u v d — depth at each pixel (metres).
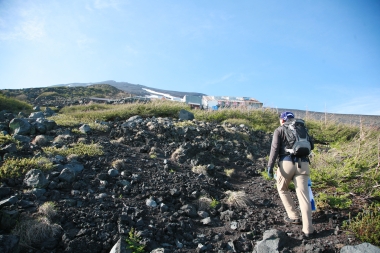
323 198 4.77
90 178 5.00
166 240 3.71
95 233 3.51
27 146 5.80
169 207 4.57
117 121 10.03
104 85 60.72
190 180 5.65
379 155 5.68
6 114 8.61
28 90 43.66
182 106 14.92
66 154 5.78
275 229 3.88
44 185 4.34
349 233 3.87
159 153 7.07
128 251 3.24
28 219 3.52
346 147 7.29
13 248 2.96
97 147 6.39
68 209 3.91
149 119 10.05
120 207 4.22
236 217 4.50
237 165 7.48
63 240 3.35
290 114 4.21
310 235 3.81
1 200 3.85
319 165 6.02
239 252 3.62
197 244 3.72
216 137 8.78
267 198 5.45
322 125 13.13
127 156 6.41
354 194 5.07
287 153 4.01
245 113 13.97
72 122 8.38
